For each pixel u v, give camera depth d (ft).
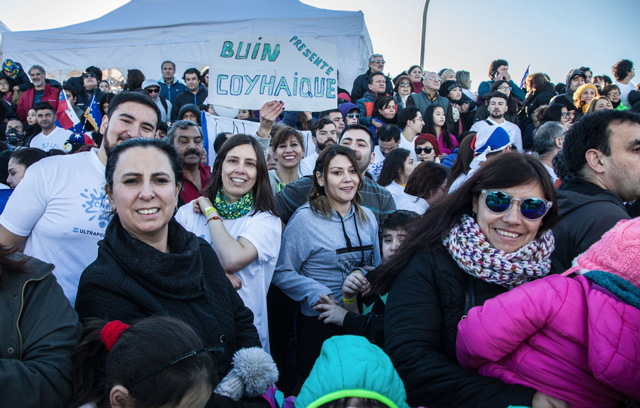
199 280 5.53
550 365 4.14
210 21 32.86
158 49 33.81
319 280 8.70
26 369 4.01
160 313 4.93
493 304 4.43
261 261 7.91
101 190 7.00
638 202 9.25
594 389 4.04
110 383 4.02
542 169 5.08
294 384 9.30
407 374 4.86
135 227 5.36
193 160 11.69
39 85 24.26
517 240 5.10
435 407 4.61
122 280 5.02
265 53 11.98
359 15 30.63
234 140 8.25
